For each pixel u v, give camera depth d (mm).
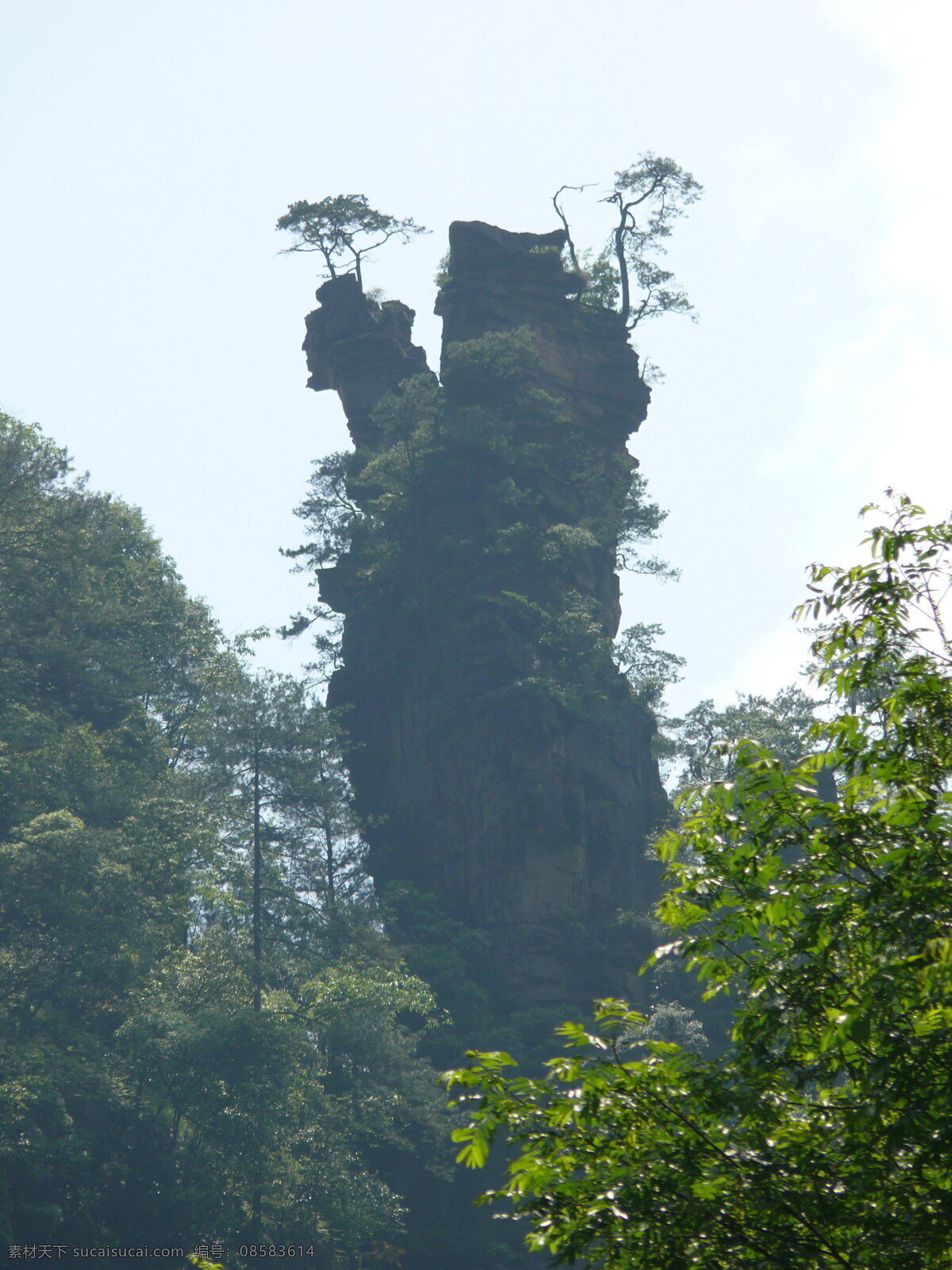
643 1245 11008
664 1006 67812
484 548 79812
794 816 12531
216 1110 51438
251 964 58281
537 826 73000
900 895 11625
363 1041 58531
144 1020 51188
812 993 11758
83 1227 46844
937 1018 11000
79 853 53562
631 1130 11609
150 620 78125
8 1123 46000
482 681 77000
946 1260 10523
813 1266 10836
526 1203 11570
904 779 12422
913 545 13453
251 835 66938
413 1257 59500
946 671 12875
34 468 68938
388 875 77625
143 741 73000
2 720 63000
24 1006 52969
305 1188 53438
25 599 68000
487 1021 67375
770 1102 11844
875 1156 11078
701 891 12508
